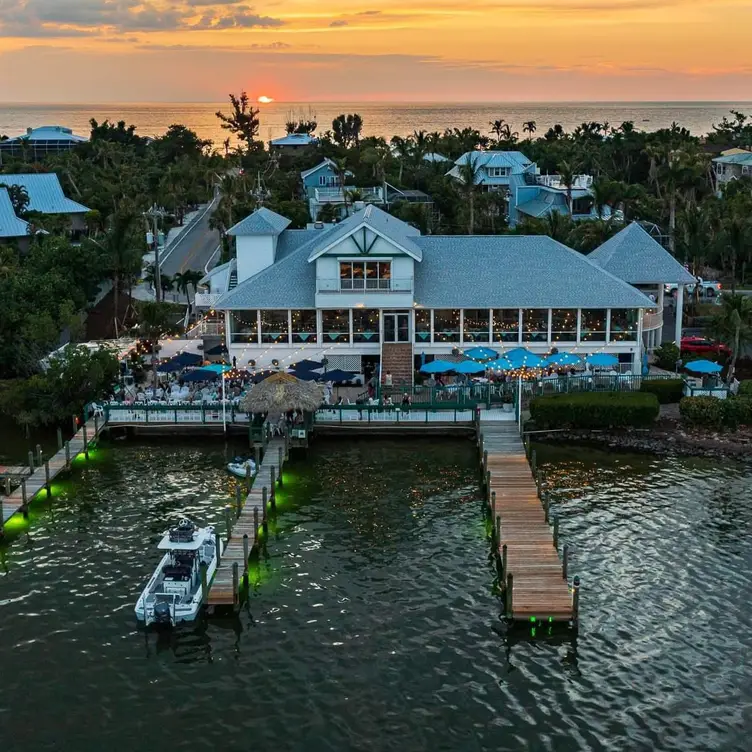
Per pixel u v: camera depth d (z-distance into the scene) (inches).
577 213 5526.6
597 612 1676.9
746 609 1683.1
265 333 2940.5
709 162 6427.2
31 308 3112.7
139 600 1669.5
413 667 1521.9
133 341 3316.9
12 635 1619.1
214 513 2121.1
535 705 1423.5
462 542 1977.1
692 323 3597.4
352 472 2365.9
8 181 5344.5
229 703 1432.1
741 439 2544.3
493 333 2925.7
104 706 1425.9
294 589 1780.3
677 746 1331.2
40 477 2295.8
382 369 2839.6
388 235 2824.8
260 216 3196.4
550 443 2549.2
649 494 2198.6
